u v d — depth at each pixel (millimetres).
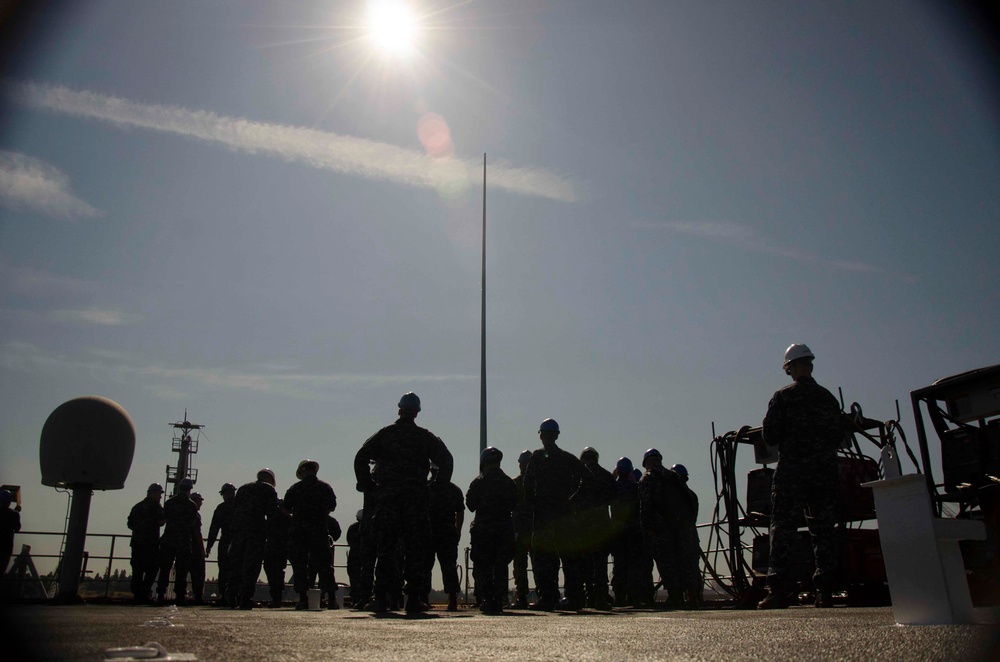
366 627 5258
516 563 11578
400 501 8312
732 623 5184
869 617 5336
